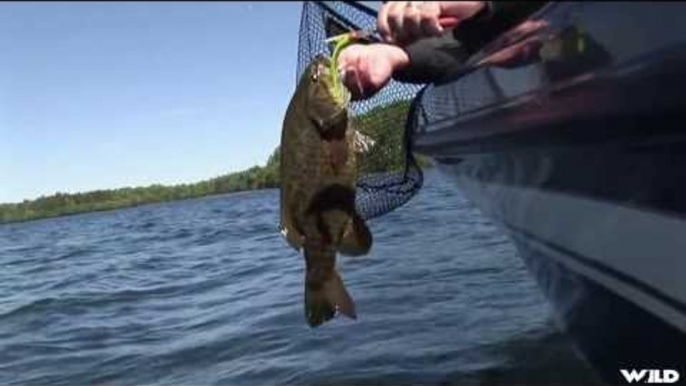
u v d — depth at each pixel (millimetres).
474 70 1164
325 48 1276
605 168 1260
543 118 1095
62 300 4715
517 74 1079
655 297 1475
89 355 3139
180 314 3895
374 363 2451
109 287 5281
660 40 873
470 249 4297
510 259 3793
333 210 1075
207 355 2904
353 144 1085
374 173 1372
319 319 1093
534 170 1377
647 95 960
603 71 931
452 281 3469
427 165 1575
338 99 1054
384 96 1372
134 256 7684
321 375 2408
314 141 1066
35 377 2871
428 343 2570
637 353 1698
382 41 1181
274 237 7742
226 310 3803
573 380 2098
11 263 8281
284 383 2404
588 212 1414
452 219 6062
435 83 1259
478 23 1082
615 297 1587
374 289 3508
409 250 4562
